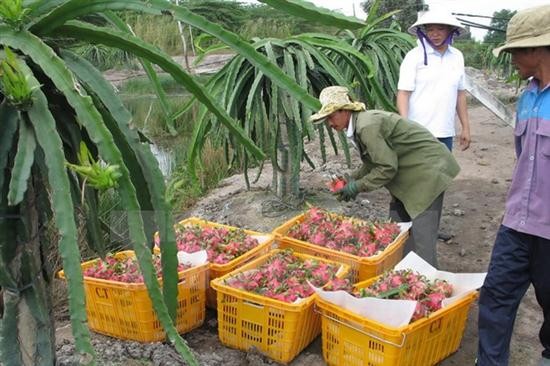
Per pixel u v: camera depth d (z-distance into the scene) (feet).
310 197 14.78
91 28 4.31
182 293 8.64
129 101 29.37
